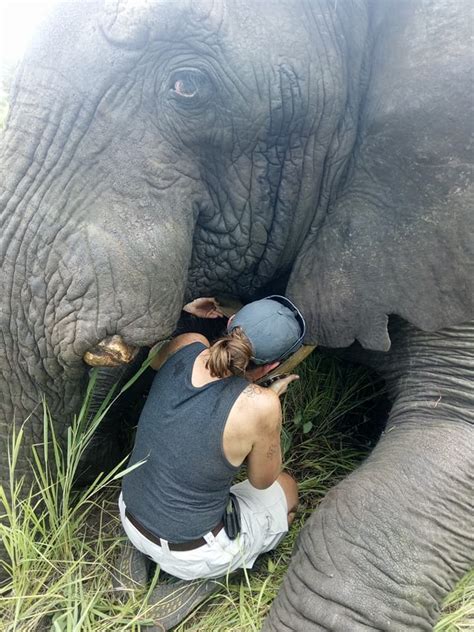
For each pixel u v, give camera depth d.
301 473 3.46
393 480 2.48
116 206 2.27
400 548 2.38
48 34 2.25
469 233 2.39
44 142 2.25
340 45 2.54
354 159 2.62
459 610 2.57
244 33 2.33
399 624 2.32
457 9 2.29
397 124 2.39
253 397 2.50
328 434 3.65
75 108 2.22
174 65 2.27
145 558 2.87
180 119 2.33
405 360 2.83
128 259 2.28
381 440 2.77
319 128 2.58
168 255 2.37
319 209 2.74
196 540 2.65
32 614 2.62
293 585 2.46
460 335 2.65
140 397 3.63
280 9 2.39
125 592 2.80
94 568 2.92
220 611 2.75
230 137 2.48
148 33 2.19
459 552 2.46
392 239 2.51
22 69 2.31
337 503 2.52
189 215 2.47
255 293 3.12
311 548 2.47
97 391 3.10
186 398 2.58
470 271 2.44
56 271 2.28
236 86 2.36
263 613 2.71
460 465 2.50
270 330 2.47
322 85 2.50
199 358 2.66
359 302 2.61
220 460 2.52
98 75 2.21
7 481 2.66
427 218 2.43
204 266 2.82
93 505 3.20
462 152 2.32
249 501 2.87
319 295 2.69
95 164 2.25
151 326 2.39
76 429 2.66
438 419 2.68
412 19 2.41
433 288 2.50
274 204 2.73
